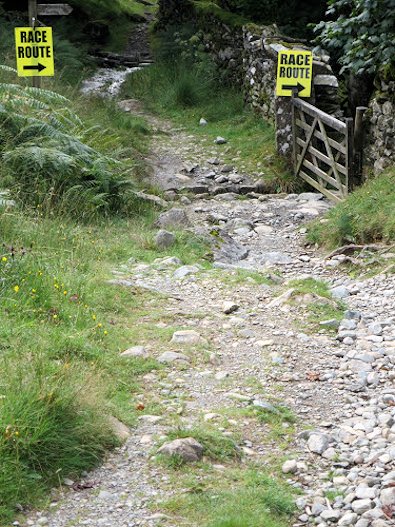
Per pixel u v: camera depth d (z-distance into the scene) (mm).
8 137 9805
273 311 6711
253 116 15109
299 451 4590
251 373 5535
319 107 13297
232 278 7543
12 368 4652
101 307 6336
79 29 20516
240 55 16156
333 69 15734
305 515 3998
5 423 4074
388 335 6246
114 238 8602
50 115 10562
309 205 11258
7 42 16156
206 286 7328
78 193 9398
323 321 6453
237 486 4145
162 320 6371
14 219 7613
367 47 10688
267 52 14602
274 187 12523
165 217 9477
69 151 9969
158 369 5453
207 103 16281
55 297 6137
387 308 6879
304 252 9109
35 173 9258
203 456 4398
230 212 10812
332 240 9055
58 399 4328
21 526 3736
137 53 19812
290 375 5516
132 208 10062
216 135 14641
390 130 10922
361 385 5414
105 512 3887
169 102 16406
